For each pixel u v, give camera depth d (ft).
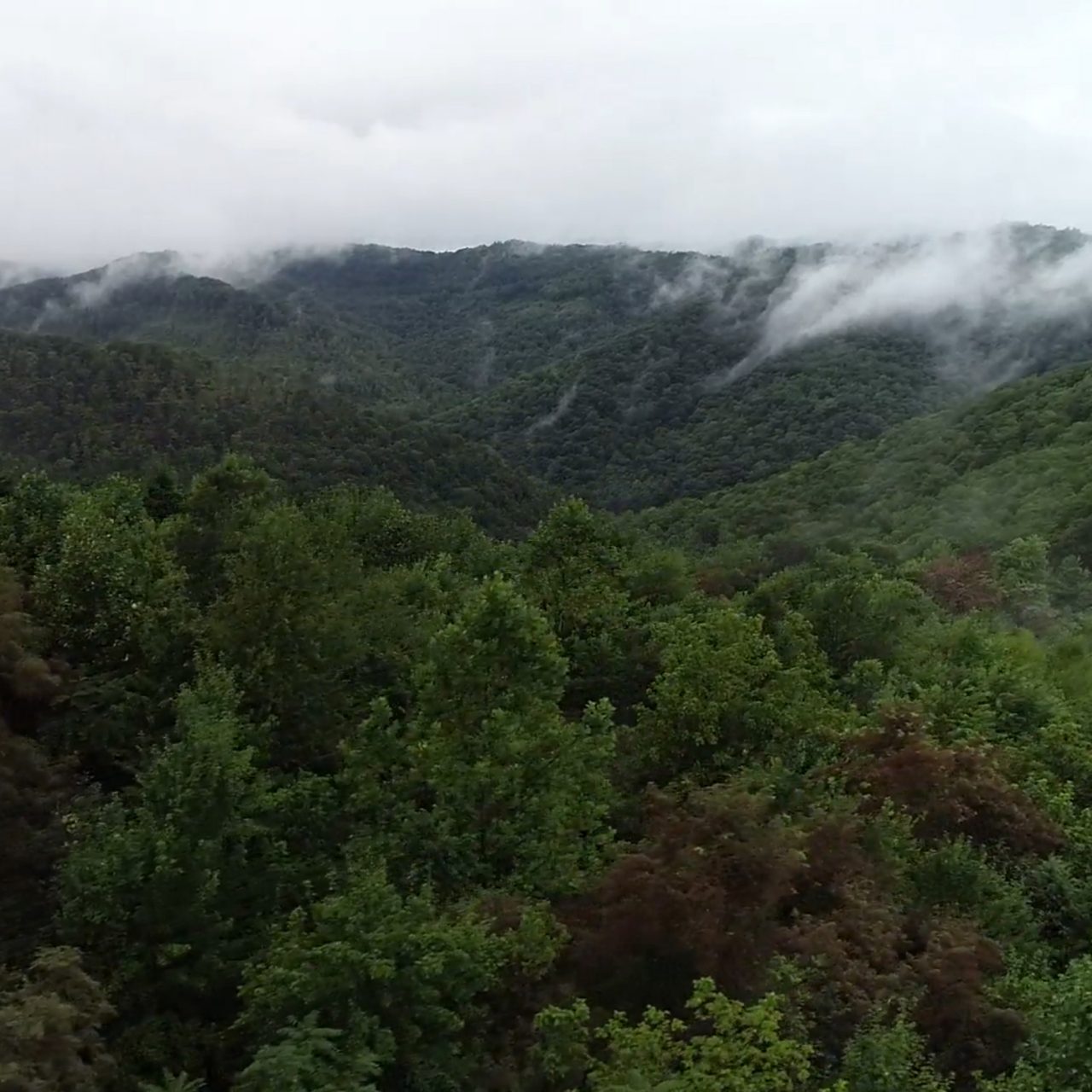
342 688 58.29
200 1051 36.32
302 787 48.26
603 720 54.08
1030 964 40.24
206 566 68.64
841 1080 30.14
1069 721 66.64
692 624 69.26
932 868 44.21
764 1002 31.58
